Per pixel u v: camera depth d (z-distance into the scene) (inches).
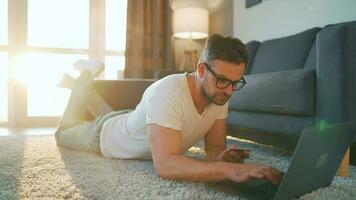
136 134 57.9
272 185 41.6
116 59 190.7
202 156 69.0
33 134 123.1
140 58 177.6
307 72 68.3
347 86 65.2
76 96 81.3
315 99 68.6
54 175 50.5
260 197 38.8
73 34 185.8
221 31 182.9
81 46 186.9
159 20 181.0
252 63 131.0
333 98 65.6
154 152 45.1
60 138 77.6
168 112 45.1
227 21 177.3
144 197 39.8
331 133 38.8
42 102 182.7
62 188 43.5
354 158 67.1
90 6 185.8
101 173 51.6
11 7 174.6
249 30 157.5
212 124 55.3
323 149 39.0
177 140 45.7
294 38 114.0
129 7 176.9
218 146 56.5
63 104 184.7
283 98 72.0
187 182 45.6
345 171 56.6
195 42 189.3
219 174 40.8
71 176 49.8
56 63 183.5
